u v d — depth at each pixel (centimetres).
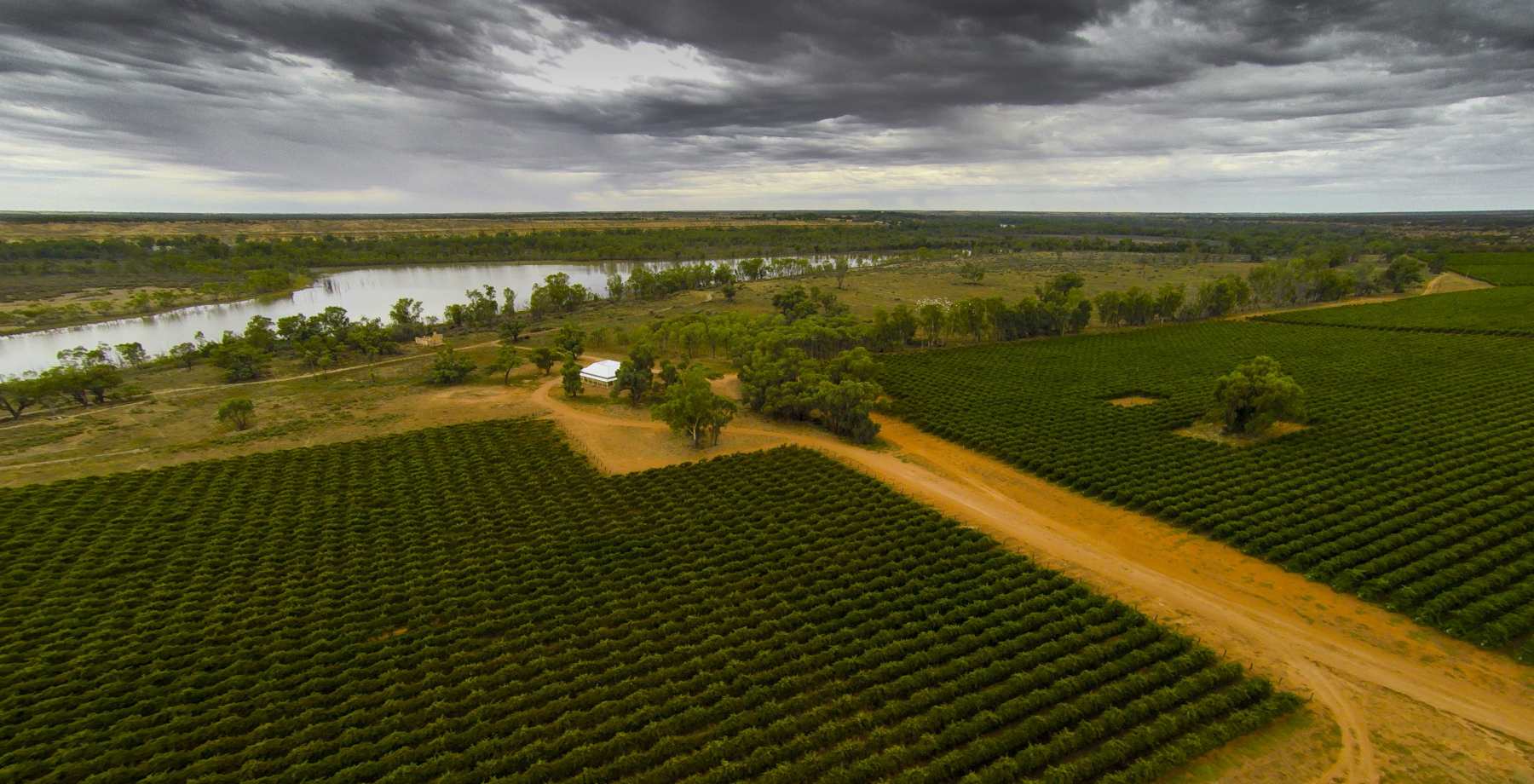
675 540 6550
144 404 11450
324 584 5903
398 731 4194
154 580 6009
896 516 6919
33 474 8350
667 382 11588
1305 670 4631
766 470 8156
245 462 8481
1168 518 6844
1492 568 5516
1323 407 9719
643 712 4222
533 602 5559
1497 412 9225
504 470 8275
